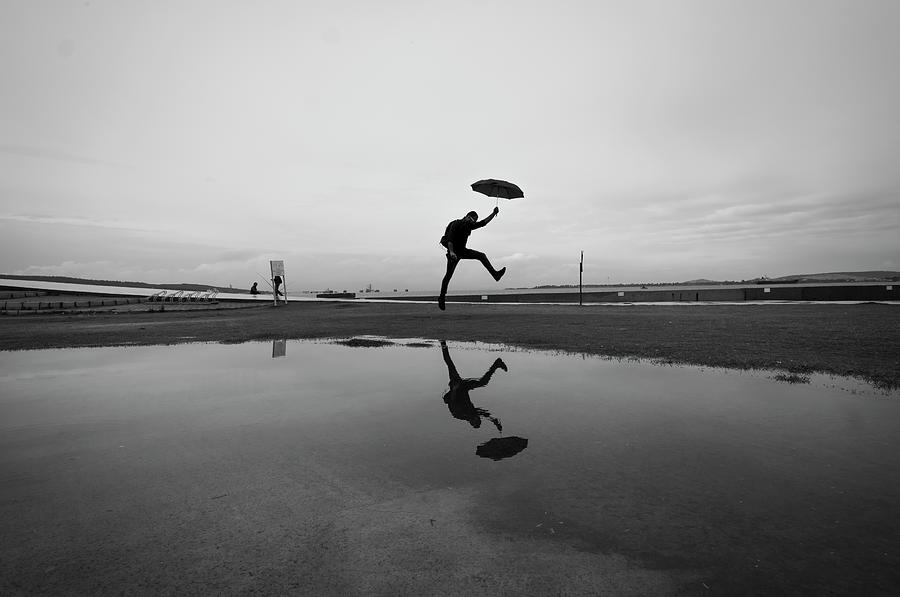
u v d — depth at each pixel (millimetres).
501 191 9336
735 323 12289
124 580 1817
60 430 3787
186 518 2322
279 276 25469
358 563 1920
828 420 3830
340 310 21641
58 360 7395
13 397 4910
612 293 41125
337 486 2676
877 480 2652
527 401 4555
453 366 6578
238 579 1819
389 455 3158
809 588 1707
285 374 6090
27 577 1836
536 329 11352
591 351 7699
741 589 1709
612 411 4176
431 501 2469
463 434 3582
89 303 24859
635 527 2164
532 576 1815
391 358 7344
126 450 3318
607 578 1791
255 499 2529
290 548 2041
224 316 18500
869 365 6098
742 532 2107
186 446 3391
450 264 9711
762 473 2770
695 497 2463
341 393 4992
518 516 2289
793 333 9688
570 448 3238
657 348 7816
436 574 1836
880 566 1838
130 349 8664
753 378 5500
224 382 5613
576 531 2139
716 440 3371
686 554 1940
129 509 2426
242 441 3488
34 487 2703
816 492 2506
